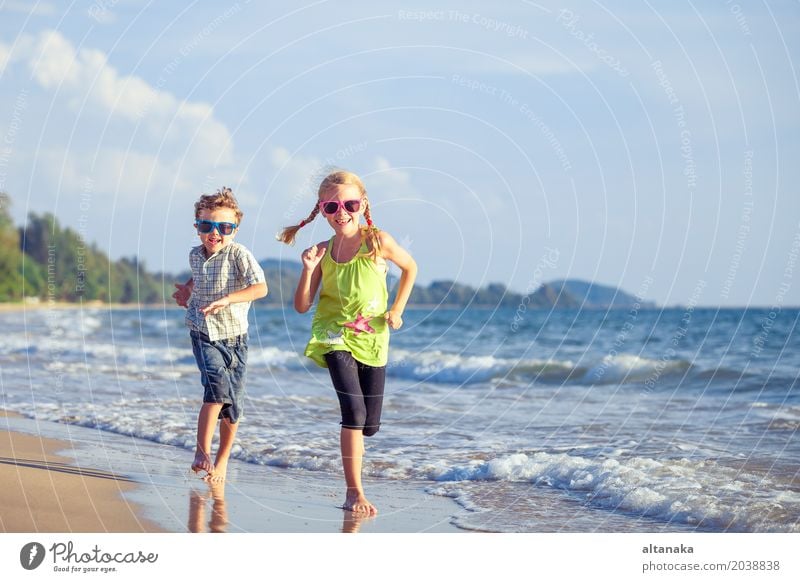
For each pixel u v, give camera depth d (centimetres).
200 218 500
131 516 418
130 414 752
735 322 2709
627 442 612
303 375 1202
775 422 697
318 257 451
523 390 1056
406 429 704
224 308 495
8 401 841
